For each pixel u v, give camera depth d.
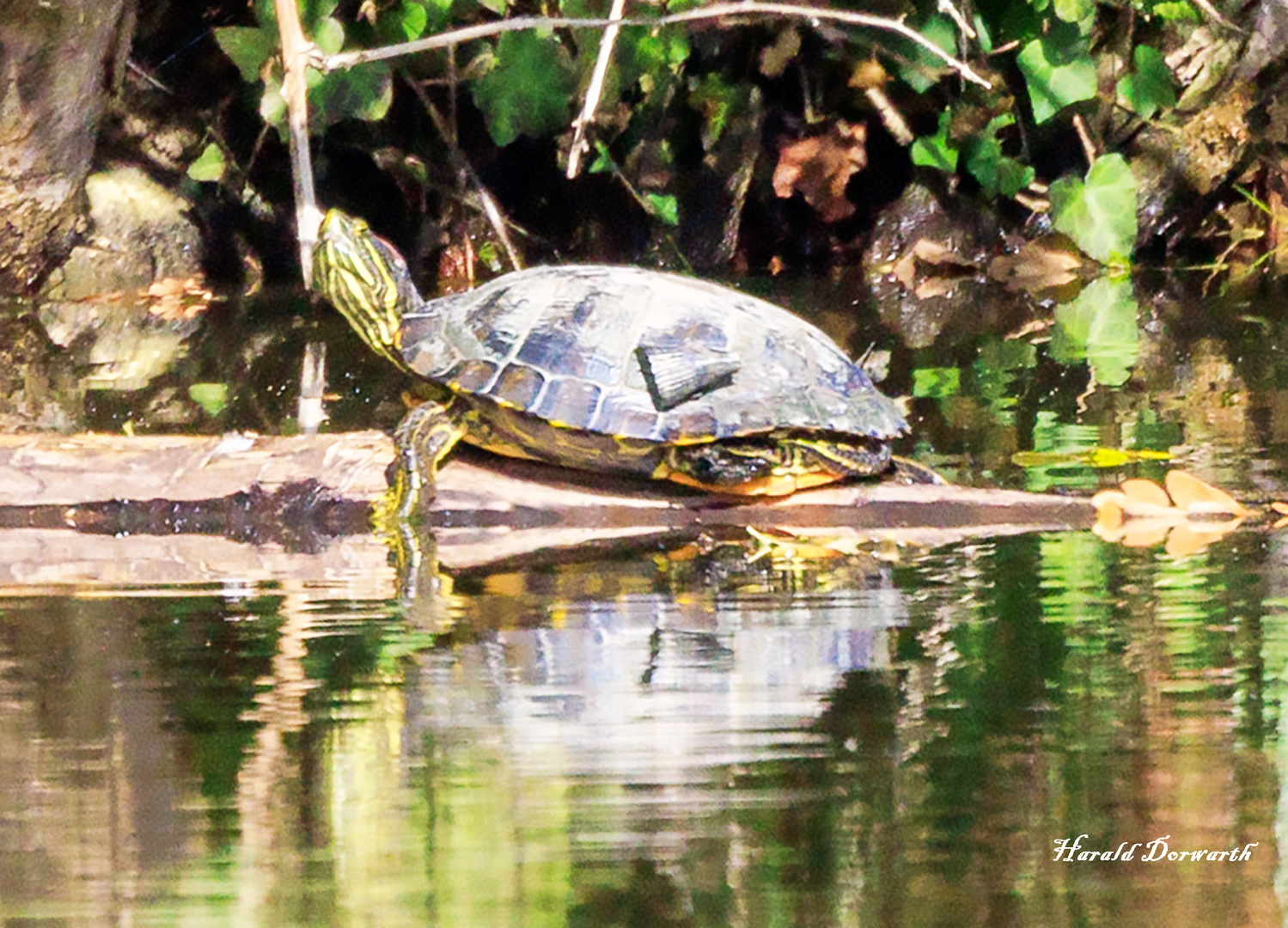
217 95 17.56
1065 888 3.62
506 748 4.46
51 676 5.16
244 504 7.70
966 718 4.66
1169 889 3.62
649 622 5.72
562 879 3.69
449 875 3.71
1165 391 10.45
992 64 18.36
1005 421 9.58
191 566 6.87
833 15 11.38
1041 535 7.23
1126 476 8.03
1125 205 17.55
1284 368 11.13
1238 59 18.28
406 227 18.05
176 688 5.03
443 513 7.65
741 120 18.28
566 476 7.82
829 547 7.07
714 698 4.89
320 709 4.79
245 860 3.79
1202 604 5.82
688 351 7.51
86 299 15.77
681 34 16.31
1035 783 4.17
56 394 10.42
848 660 5.22
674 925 3.46
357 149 17.72
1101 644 5.36
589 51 15.97
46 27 14.13
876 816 4.00
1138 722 4.61
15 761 4.39
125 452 7.82
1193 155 18.53
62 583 6.53
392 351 7.94
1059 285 16.80
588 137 17.23
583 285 7.79
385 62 15.61
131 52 17.16
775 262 18.89
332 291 7.93
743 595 6.12
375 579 6.54
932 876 3.69
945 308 15.07
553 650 5.39
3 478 7.70
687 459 7.45
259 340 12.86
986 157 17.97
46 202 15.27
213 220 17.39
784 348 7.65
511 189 18.30
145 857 3.82
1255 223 18.67
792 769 4.30
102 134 16.89
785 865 3.75
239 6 17.30
